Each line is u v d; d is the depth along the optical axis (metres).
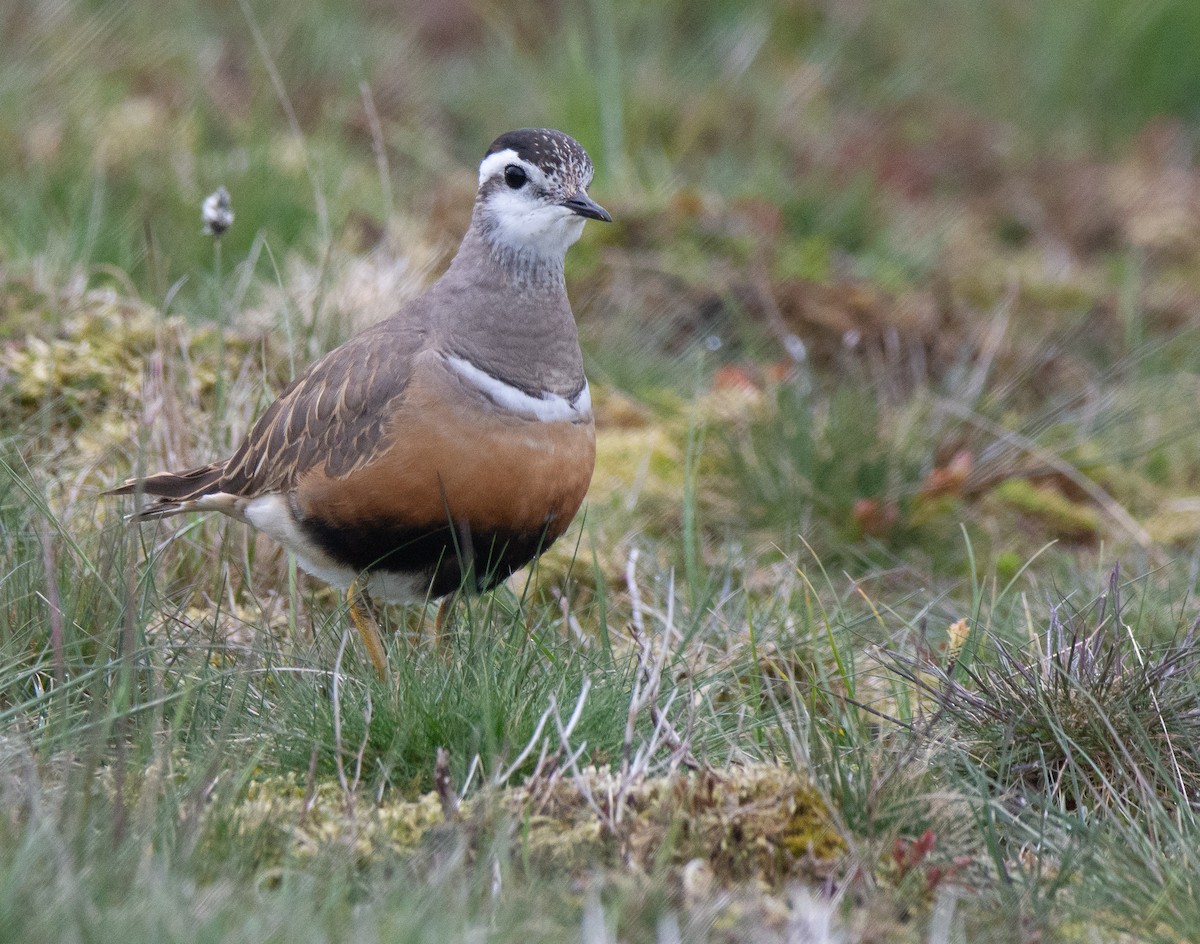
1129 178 21.08
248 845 7.33
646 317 15.84
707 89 21.36
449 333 9.67
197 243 15.29
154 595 9.70
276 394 12.25
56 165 16.27
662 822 7.70
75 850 6.90
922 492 12.76
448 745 8.45
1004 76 23.22
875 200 19.52
